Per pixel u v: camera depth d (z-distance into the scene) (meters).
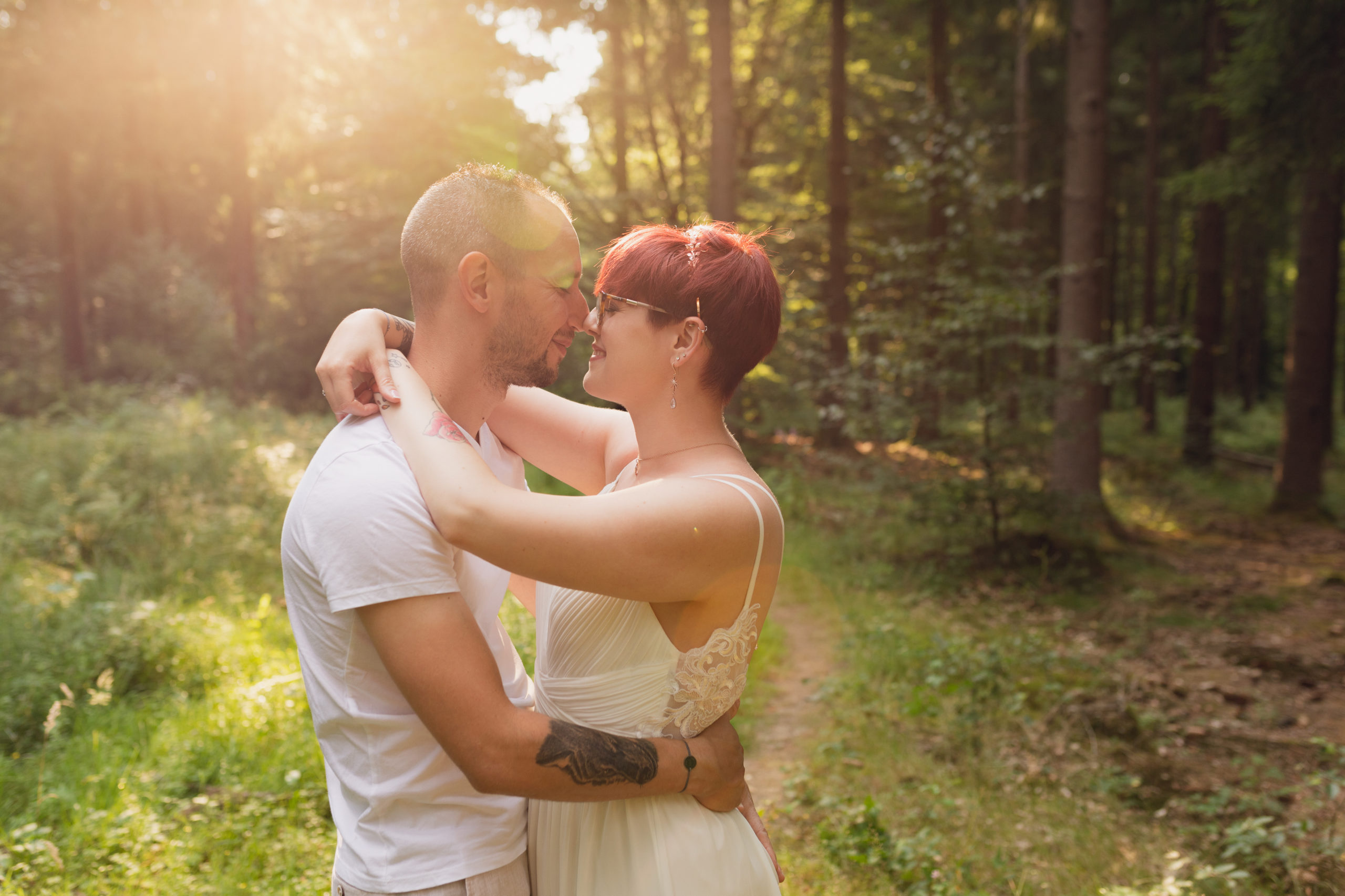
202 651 4.41
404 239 1.38
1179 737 4.43
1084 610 7.00
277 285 15.70
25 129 17.66
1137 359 7.70
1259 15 9.37
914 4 15.59
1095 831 3.48
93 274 22.62
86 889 2.65
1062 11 14.41
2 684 3.83
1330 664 5.74
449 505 1.15
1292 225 20.77
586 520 1.15
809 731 4.46
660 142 17.39
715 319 1.33
